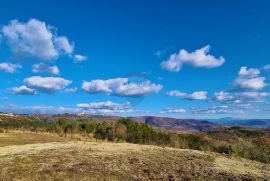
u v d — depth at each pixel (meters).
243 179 18.69
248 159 28.20
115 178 17.28
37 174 17.62
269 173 21.12
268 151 31.09
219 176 19.14
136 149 28.08
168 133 43.56
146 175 18.55
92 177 17.25
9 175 17.39
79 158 22.69
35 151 25.45
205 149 36.09
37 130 46.09
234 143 34.00
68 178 16.89
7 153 24.55
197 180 17.81
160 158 24.19
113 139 41.91
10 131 40.56
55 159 22.11
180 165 21.91
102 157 23.27
